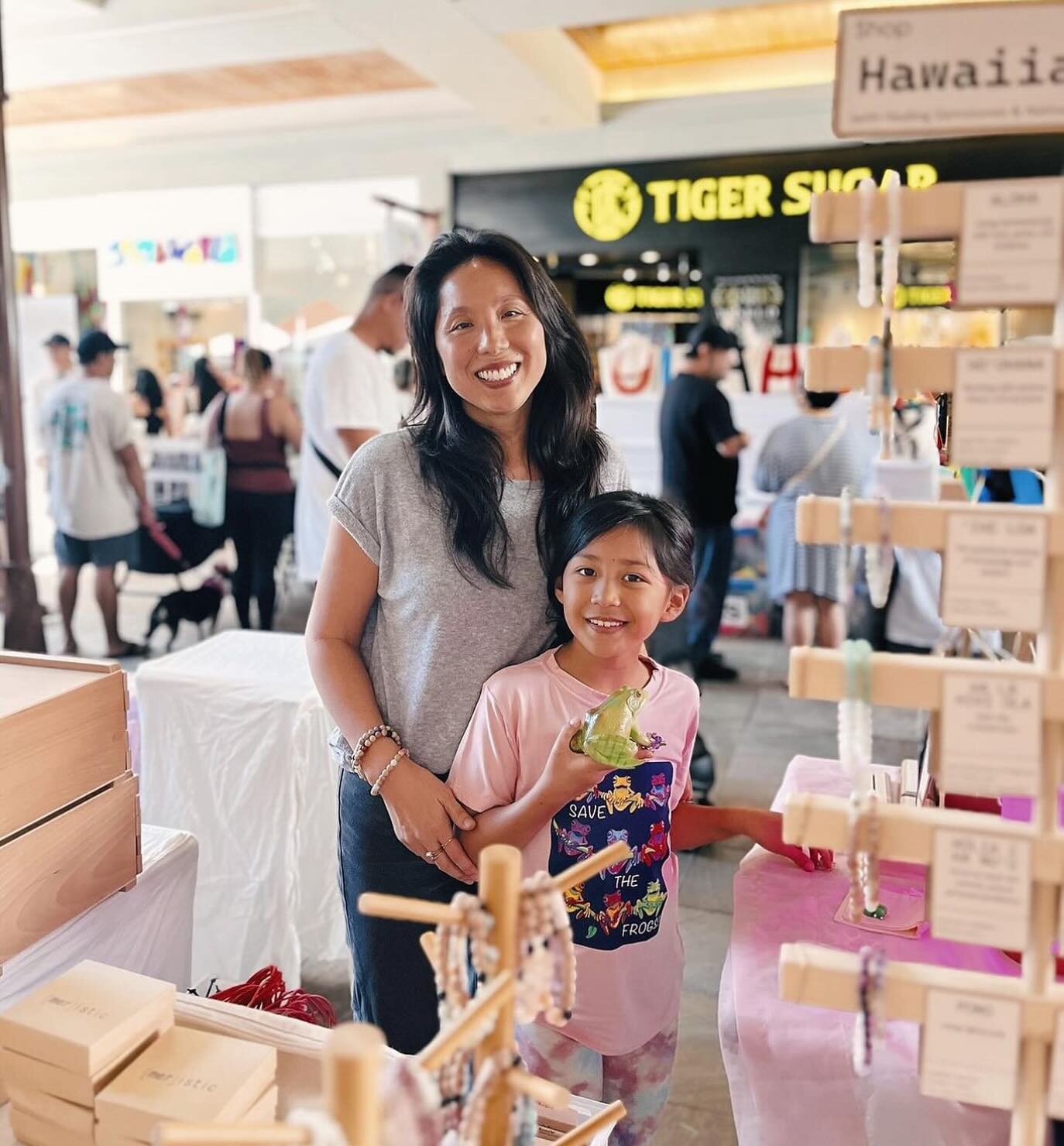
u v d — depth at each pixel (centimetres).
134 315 746
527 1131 74
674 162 598
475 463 133
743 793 344
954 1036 76
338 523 138
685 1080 198
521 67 466
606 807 129
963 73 74
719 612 474
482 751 129
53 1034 94
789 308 594
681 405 452
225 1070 96
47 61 533
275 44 497
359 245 674
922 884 133
